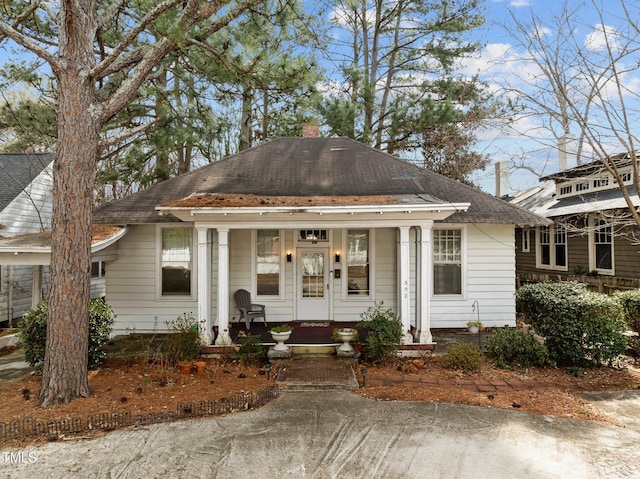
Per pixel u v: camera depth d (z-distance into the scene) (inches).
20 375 293.1
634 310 327.0
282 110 594.9
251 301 424.2
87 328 243.6
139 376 282.4
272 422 209.6
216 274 411.2
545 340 312.3
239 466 167.8
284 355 319.9
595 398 244.2
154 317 404.5
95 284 649.0
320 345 333.7
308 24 313.1
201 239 332.5
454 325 414.9
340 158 455.2
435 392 251.4
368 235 430.0
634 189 505.7
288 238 427.5
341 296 427.2
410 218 330.3
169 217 373.7
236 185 391.9
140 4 250.2
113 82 282.4
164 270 409.7
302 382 264.7
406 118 673.6
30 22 320.8
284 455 176.4
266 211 309.4
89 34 243.8
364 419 212.8
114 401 233.5
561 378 279.0
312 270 430.9
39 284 371.6
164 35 238.7
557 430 200.4
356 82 697.6
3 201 530.6
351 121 644.7
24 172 586.2
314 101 327.6
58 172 233.9
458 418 213.8
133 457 174.9
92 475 161.3
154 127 498.6
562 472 163.3
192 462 170.9
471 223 390.3
